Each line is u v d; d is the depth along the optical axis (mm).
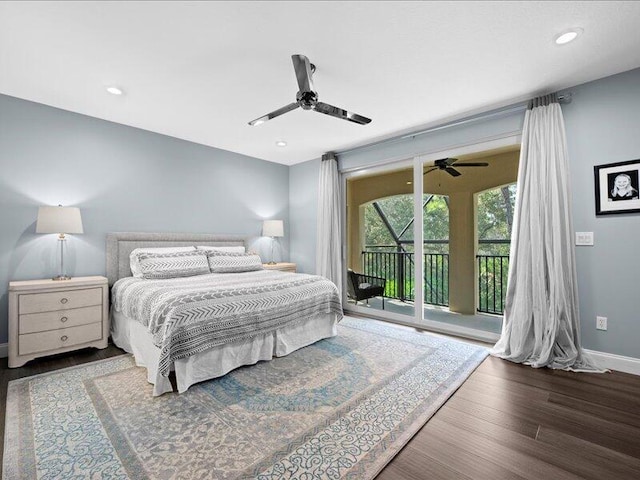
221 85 2680
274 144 4336
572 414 1842
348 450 1514
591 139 2580
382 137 4020
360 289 4414
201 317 2178
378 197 4598
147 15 1832
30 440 1584
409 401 1982
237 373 2400
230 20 1875
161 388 2061
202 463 1426
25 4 1739
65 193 3178
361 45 2119
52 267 3094
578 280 2639
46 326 2650
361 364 2580
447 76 2527
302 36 2025
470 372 2443
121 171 3561
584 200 2609
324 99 2938
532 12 1806
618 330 2471
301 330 3004
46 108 3070
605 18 1847
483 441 1589
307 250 5203
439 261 4309
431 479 1327
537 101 2756
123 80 2598
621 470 1383
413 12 1807
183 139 4105
